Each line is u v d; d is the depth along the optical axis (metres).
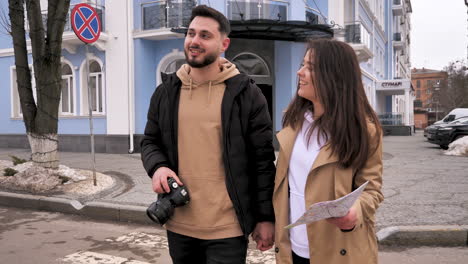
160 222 2.02
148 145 2.24
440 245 4.68
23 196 6.94
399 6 40.34
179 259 2.22
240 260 2.13
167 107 2.17
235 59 15.08
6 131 17.50
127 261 4.25
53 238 5.11
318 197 1.80
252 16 14.51
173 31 12.99
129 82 14.04
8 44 17.22
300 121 1.92
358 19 21.86
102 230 5.49
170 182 2.04
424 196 6.63
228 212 2.09
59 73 8.06
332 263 1.77
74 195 7.02
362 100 1.79
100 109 15.04
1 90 17.48
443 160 12.15
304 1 15.52
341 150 1.73
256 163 2.13
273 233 2.12
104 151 14.52
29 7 7.71
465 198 6.44
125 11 14.06
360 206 1.66
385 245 4.67
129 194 7.02
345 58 1.81
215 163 2.09
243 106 2.11
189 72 2.20
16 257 4.39
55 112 8.03
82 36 7.23
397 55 46.47
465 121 15.88
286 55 15.20
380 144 1.79
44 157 7.92
